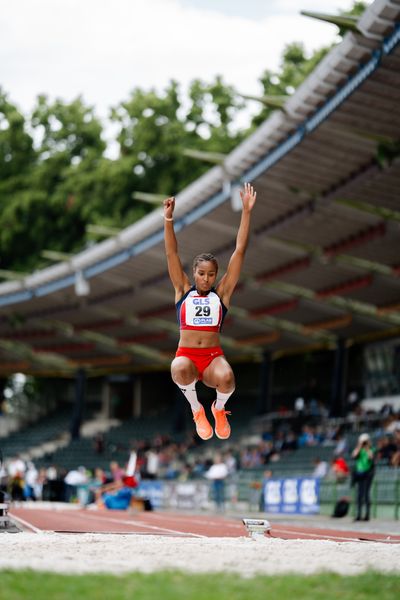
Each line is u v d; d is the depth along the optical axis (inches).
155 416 5753.0
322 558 898.7
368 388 4655.5
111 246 4084.6
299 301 4160.9
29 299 4835.1
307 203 3034.0
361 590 669.9
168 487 3740.2
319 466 2994.6
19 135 6515.8
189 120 6304.1
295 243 3472.0
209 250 3754.9
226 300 960.3
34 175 6387.8
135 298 4660.4
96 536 1237.7
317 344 4798.2
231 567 807.1
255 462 4040.4
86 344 5506.9
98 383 6348.4
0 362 6038.4
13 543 1056.8
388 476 2352.4
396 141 2422.5
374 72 2123.5
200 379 964.6
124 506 3166.8
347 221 3097.9
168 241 962.7
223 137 6023.6
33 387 6510.8
